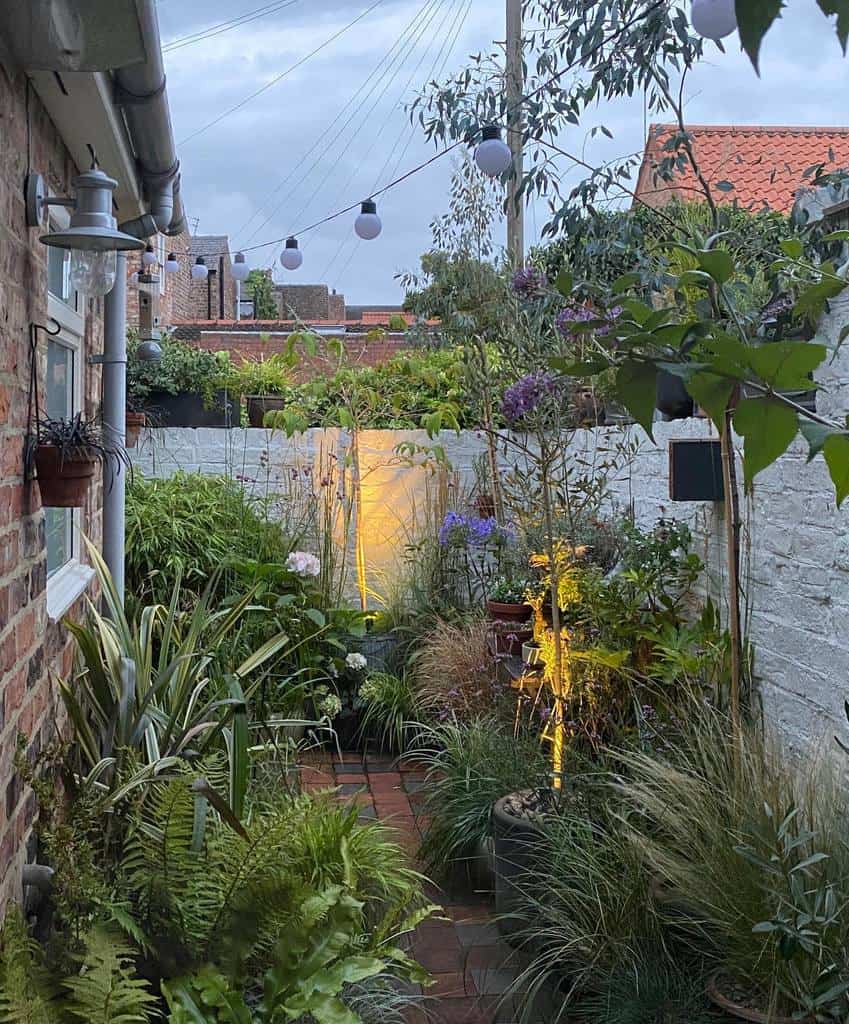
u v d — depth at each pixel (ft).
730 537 11.21
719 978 9.49
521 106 17.24
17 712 8.71
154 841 8.45
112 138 11.50
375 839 12.27
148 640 12.60
